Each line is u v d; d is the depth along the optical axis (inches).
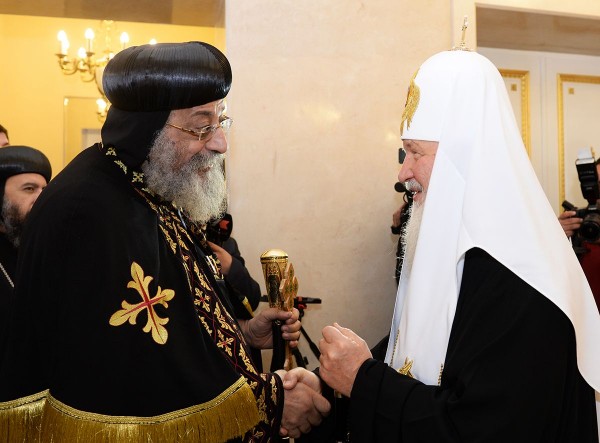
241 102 137.3
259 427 59.8
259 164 138.0
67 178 57.2
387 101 144.0
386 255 143.3
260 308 136.0
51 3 139.5
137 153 59.1
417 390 54.3
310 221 140.0
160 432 51.6
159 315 53.9
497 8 148.9
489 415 49.6
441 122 60.1
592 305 57.1
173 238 60.1
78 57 215.2
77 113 242.5
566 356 51.6
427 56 146.1
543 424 49.4
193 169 61.5
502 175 55.5
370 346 142.0
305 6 140.4
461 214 56.8
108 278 53.0
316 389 66.9
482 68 60.1
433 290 57.1
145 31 249.0
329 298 140.7
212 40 253.3
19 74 239.5
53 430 51.0
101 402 50.9
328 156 141.0
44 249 53.7
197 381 53.6
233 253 119.3
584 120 178.7
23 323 53.8
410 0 145.6
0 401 52.9
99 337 51.8
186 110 59.6
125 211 56.3
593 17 153.3
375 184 143.2
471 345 52.2
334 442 68.9
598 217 126.5
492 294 53.0
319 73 140.8
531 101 175.3
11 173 93.4
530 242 53.3
